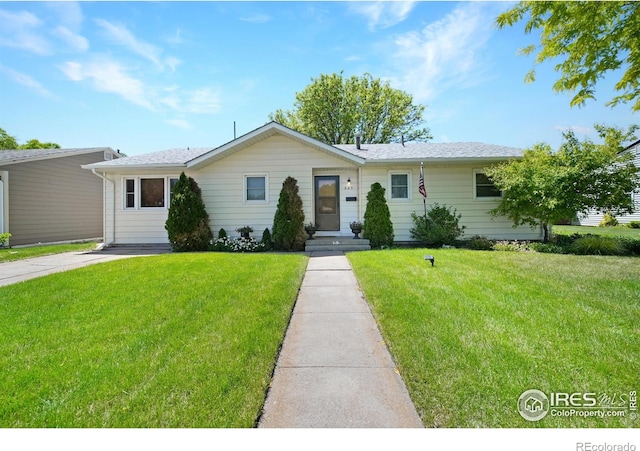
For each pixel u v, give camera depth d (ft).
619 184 25.82
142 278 17.51
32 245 41.37
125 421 6.19
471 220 34.04
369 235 32.27
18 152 45.14
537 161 28.50
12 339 9.93
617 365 7.90
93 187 51.90
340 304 13.87
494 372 7.65
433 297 13.32
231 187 34.81
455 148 37.45
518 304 12.40
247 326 10.80
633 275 17.15
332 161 34.32
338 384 7.67
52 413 6.41
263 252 30.86
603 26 18.45
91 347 9.33
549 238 31.76
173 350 9.10
